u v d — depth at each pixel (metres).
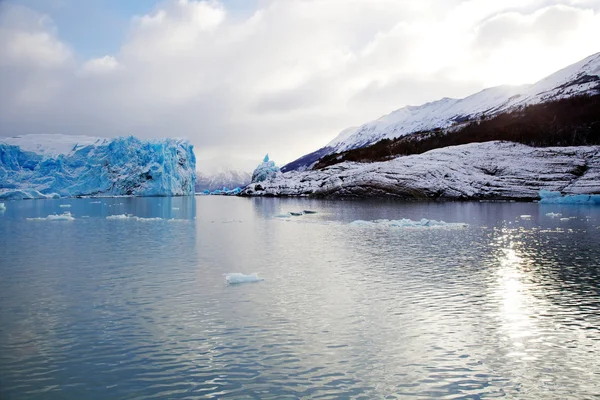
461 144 127.75
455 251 33.38
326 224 53.19
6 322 18.16
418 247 35.34
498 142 119.12
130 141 126.31
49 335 16.81
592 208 73.44
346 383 13.33
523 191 95.00
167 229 48.69
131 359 14.86
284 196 123.25
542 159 106.31
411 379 13.53
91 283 23.95
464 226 48.84
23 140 135.00
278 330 17.22
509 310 19.36
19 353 15.32
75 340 16.36
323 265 28.58
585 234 41.72
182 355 15.12
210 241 39.22
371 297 21.33
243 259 30.66
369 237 41.22
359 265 28.55
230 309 19.62
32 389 13.02
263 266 28.31
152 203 98.25
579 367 14.22
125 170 124.50
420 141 149.12
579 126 130.38
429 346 15.77
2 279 24.86
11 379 13.59
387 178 107.56
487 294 21.75
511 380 13.46
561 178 97.44
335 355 15.10
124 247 35.84
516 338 16.39
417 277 25.22
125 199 114.06
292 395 12.70
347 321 18.14
